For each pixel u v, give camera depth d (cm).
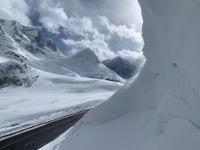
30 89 11531
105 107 1066
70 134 1131
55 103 6262
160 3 619
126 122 841
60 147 1045
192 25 497
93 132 920
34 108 5150
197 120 499
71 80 14262
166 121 587
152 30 745
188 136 493
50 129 2598
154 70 858
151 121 663
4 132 2358
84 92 10600
